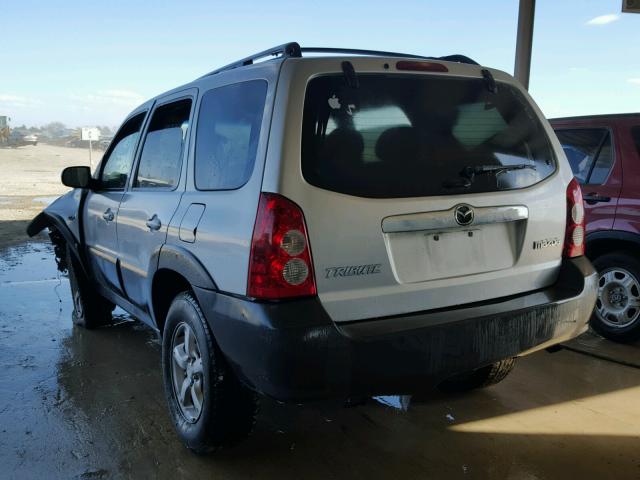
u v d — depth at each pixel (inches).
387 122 103.0
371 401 145.5
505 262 112.0
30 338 196.5
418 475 111.9
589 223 186.1
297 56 104.6
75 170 175.8
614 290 185.6
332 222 94.5
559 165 121.1
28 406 143.4
